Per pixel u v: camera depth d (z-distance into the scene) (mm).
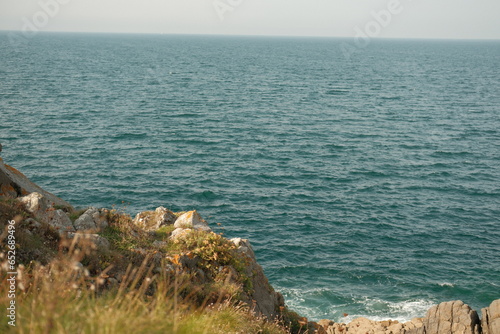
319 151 62562
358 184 50188
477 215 42844
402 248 36250
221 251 14516
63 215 13094
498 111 98875
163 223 16859
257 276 16203
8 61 175125
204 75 159250
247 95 113062
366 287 30844
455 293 30328
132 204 42688
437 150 64750
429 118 89062
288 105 99750
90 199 43125
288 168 54781
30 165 51000
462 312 18969
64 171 49844
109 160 54688
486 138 73125
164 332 6281
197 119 81312
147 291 10633
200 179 49750
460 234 38875
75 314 6066
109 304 6992
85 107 87438
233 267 14711
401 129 78188
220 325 8883
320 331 17766
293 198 45531
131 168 52250
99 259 10898
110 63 197750
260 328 10531
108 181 47781
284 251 35156
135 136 66750
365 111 95188
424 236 38312
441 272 32750
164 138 66500
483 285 31250
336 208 43500
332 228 39281
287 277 31719
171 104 96125
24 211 11938
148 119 79688
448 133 75875
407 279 31812
